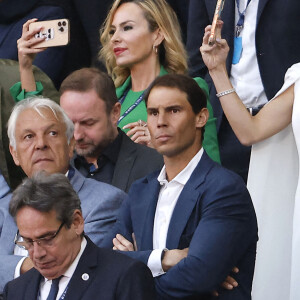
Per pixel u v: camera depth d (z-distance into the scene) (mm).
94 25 30875
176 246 20062
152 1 26094
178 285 19422
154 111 20844
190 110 20719
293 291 22203
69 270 18062
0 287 21219
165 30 26016
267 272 23312
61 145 21859
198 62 27422
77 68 31000
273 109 23219
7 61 27156
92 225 21578
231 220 19875
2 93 26281
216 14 23047
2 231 22016
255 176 23484
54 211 17766
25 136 21812
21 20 30062
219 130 26094
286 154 23391
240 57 25953
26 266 21188
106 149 23625
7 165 25438
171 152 20625
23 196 17797
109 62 26781
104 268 17969
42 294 18438
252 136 23141
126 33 25906
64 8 30672
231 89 23250
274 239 23344
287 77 23250
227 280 19906
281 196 23406
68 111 23422
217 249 19531
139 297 17672
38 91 26438
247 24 25922
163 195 20688
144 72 25984
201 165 20656
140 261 18078
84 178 22250
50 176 18016
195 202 20141
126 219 21109
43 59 29531
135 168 23219
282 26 25594
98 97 23469
